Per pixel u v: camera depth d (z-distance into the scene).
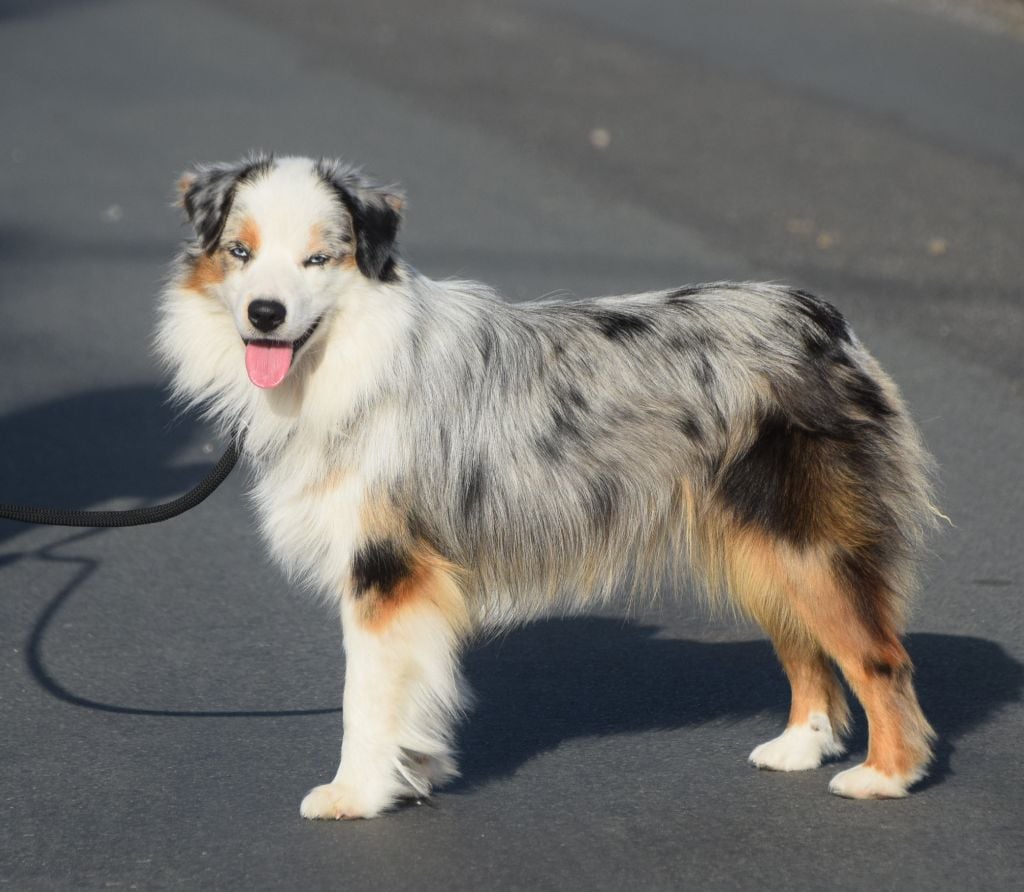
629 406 9.19
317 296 8.73
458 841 8.47
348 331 8.88
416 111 28.22
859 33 36.38
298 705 10.24
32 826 8.66
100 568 12.48
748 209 22.34
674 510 9.30
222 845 8.45
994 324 17.67
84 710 10.15
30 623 11.48
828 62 32.91
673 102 29.06
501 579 9.30
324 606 11.74
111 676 10.65
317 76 31.14
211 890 7.99
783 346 9.27
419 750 8.84
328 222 8.80
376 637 8.76
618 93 29.78
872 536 8.98
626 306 9.58
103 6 39.09
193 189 9.16
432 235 20.92
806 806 8.85
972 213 22.11
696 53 33.59
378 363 8.84
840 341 9.44
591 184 23.64
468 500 9.02
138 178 24.12
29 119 27.66
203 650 11.05
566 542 9.25
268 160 9.21
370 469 8.82
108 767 9.38
